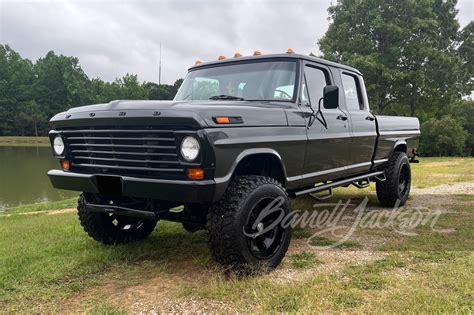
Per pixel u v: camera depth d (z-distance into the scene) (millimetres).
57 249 4496
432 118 41938
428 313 2789
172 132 3248
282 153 3977
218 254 3463
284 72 4434
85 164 3854
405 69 30281
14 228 6223
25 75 97562
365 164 5773
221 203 3469
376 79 29266
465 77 33281
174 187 3221
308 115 4383
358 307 2916
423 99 31250
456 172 13281
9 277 3617
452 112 48219
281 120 3971
